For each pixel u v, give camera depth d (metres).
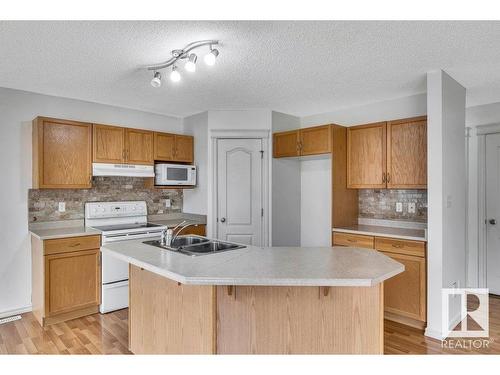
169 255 2.22
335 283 1.67
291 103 3.98
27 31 2.13
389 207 3.92
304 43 2.33
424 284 2.96
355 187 3.83
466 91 3.47
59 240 3.16
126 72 2.90
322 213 4.43
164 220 4.59
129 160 3.92
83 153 3.56
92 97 3.72
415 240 3.02
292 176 4.58
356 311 1.94
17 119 3.40
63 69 2.82
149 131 4.11
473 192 4.11
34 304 3.38
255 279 1.69
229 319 1.98
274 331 1.98
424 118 3.29
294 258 2.14
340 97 3.72
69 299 3.22
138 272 2.53
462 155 3.25
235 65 2.74
